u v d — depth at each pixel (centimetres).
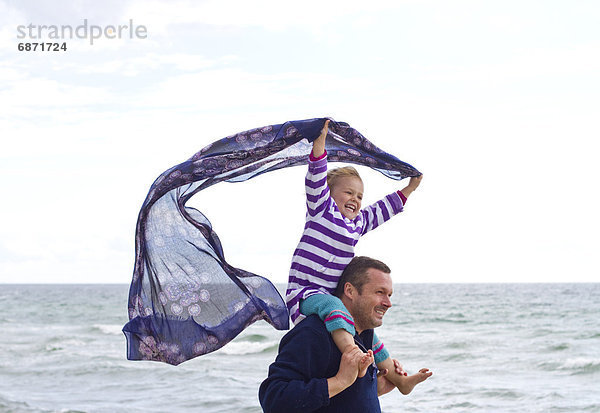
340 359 324
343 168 376
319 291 343
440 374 2231
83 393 1895
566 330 3797
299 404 302
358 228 365
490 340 3256
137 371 2283
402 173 391
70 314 6362
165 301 367
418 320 4841
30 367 2438
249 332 3853
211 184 378
